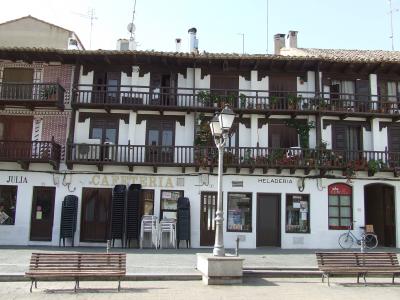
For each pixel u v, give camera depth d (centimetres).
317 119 2370
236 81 2459
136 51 2269
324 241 2295
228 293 1128
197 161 2258
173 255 1867
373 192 2531
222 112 1348
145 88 2391
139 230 2206
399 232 2338
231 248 2230
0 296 1070
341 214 2330
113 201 2206
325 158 2309
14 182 2253
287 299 1075
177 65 2431
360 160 2325
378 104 2414
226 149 2291
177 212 2247
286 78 2469
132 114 2361
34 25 2631
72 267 1155
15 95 2317
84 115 2355
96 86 2367
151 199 2280
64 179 2267
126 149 2308
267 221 2311
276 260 1756
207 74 2445
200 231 2261
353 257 1320
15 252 1880
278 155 2297
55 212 2244
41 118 2342
